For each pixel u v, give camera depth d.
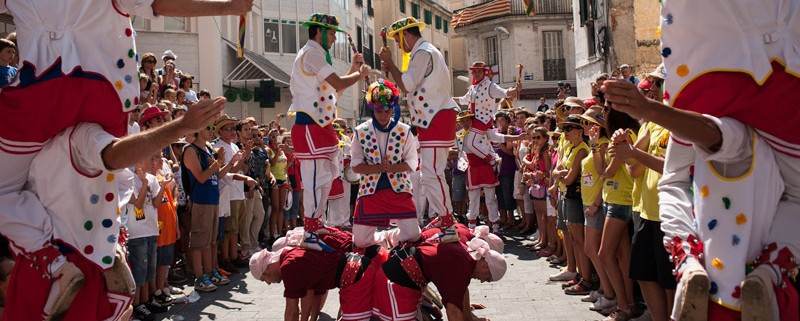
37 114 2.32
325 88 5.10
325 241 4.97
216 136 8.50
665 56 2.43
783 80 2.25
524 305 5.84
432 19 40.28
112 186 2.53
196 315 5.87
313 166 4.98
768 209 2.29
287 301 4.57
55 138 2.40
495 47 29.14
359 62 5.34
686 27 2.36
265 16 23.66
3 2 2.52
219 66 20.12
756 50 2.27
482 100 9.65
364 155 4.96
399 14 35.91
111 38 2.48
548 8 27.73
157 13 2.55
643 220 4.35
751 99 2.26
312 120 5.02
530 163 8.72
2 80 4.77
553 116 8.84
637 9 12.02
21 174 2.43
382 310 4.40
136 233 5.48
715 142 2.23
